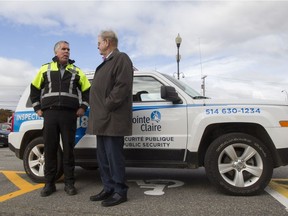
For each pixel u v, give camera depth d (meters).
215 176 4.68
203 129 4.82
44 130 4.89
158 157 5.03
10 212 4.00
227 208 4.09
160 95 5.09
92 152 5.31
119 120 4.28
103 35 4.56
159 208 4.11
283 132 4.64
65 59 4.93
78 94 5.09
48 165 4.89
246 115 4.73
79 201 4.47
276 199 4.48
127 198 4.60
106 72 4.38
